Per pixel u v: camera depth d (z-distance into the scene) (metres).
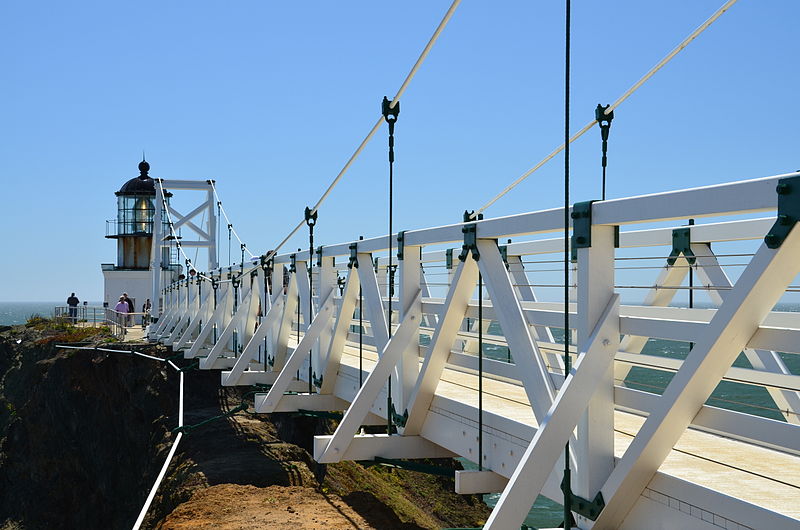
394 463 9.32
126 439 24.47
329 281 13.06
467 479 7.55
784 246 4.21
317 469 16.97
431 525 17.56
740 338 4.63
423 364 8.71
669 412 4.92
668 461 5.70
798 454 5.87
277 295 16.33
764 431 4.61
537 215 6.32
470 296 8.16
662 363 6.54
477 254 7.27
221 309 21.67
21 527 25.80
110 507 24.28
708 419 4.99
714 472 5.38
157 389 24.11
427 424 9.20
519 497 5.57
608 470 5.71
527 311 7.21
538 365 6.57
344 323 12.17
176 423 21.98
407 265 9.26
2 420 29.36
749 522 4.54
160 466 19.83
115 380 25.47
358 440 9.30
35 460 26.70
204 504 11.73
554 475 6.34
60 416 26.50
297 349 12.90
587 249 5.70
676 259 7.83
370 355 13.98
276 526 10.20
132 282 49.28
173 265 49.94
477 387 9.62
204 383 24.94
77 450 25.89
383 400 10.39
